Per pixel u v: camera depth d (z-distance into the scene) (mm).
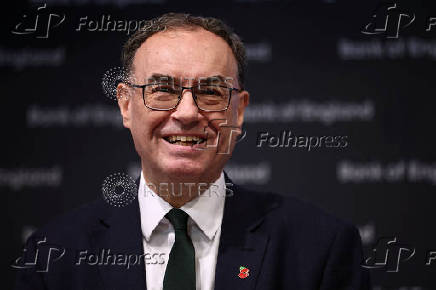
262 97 4527
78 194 4512
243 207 2592
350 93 4492
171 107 2311
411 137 4426
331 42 4551
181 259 2348
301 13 4594
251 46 4578
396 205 4383
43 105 4566
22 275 2570
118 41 4598
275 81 4543
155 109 2311
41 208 4492
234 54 2514
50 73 4578
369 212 4398
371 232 4375
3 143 4527
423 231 4344
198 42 2354
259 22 4605
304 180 4457
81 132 4559
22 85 4562
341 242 2525
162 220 2463
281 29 4590
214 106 2346
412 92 4461
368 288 2553
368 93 4480
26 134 4539
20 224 4480
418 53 4477
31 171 4523
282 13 4602
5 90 4551
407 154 4414
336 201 4422
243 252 2432
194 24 2418
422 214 4363
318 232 2541
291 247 2510
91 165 4531
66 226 2621
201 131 2322
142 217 2514
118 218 2578
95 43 4594
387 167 4418
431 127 4422
